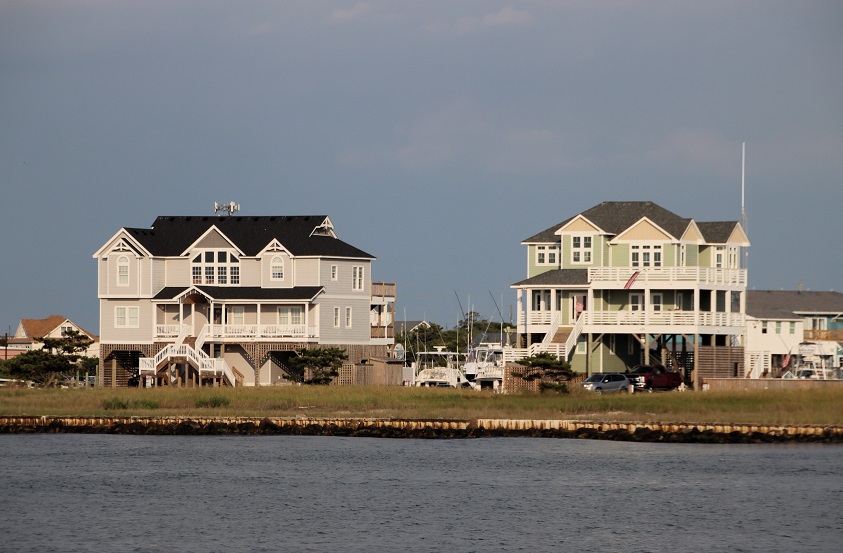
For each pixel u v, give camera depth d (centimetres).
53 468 15000
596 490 13762
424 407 18850
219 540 11694
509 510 12850
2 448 16500
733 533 11944
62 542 11594
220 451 16312
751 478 14312
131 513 12700
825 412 17888
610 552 11338
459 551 11362
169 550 11369
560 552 11338
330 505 13075
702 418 17525
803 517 12500
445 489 13838
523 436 17475
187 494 13575
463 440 17225
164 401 19438
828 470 14750
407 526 12219
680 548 11462
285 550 11394
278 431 17825
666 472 14712
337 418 17875
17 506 12950
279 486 14012
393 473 14775
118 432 17912
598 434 17238
